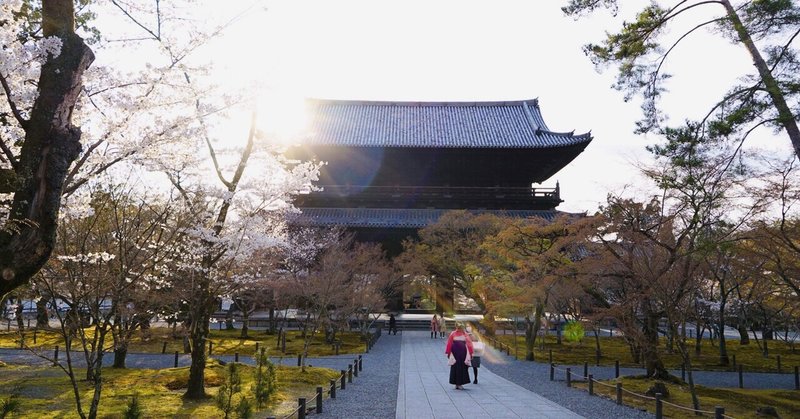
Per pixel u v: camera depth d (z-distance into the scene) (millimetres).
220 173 14180
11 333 31469
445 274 39219
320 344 33000
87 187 10906
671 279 16781
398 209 50531
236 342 33125
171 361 25125
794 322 26906
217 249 14367
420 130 54594
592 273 20297
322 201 49688
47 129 6730
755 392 19641
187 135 9531
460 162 51188
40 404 13891
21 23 8484
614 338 40344
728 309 31281
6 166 8391
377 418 12836
